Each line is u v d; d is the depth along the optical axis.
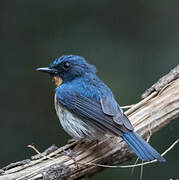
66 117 10.57
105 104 10.14
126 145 9.76
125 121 9.66
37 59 16.00
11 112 15.43
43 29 16.33
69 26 16.31
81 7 16.47
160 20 16.55
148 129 10.23
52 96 15.53
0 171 8.96
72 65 11.19
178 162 13.51
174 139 13.62
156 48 16.06
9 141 15.00
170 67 15.59
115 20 16.50
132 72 15.52
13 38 16.22
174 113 10.31
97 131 10.08
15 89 15.68
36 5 16.45
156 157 9.05
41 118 15.39
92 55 15.91
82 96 10.46
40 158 9.35
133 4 16.61
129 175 13.41
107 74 15.48
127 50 15.95
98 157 9.62
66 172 9.08
